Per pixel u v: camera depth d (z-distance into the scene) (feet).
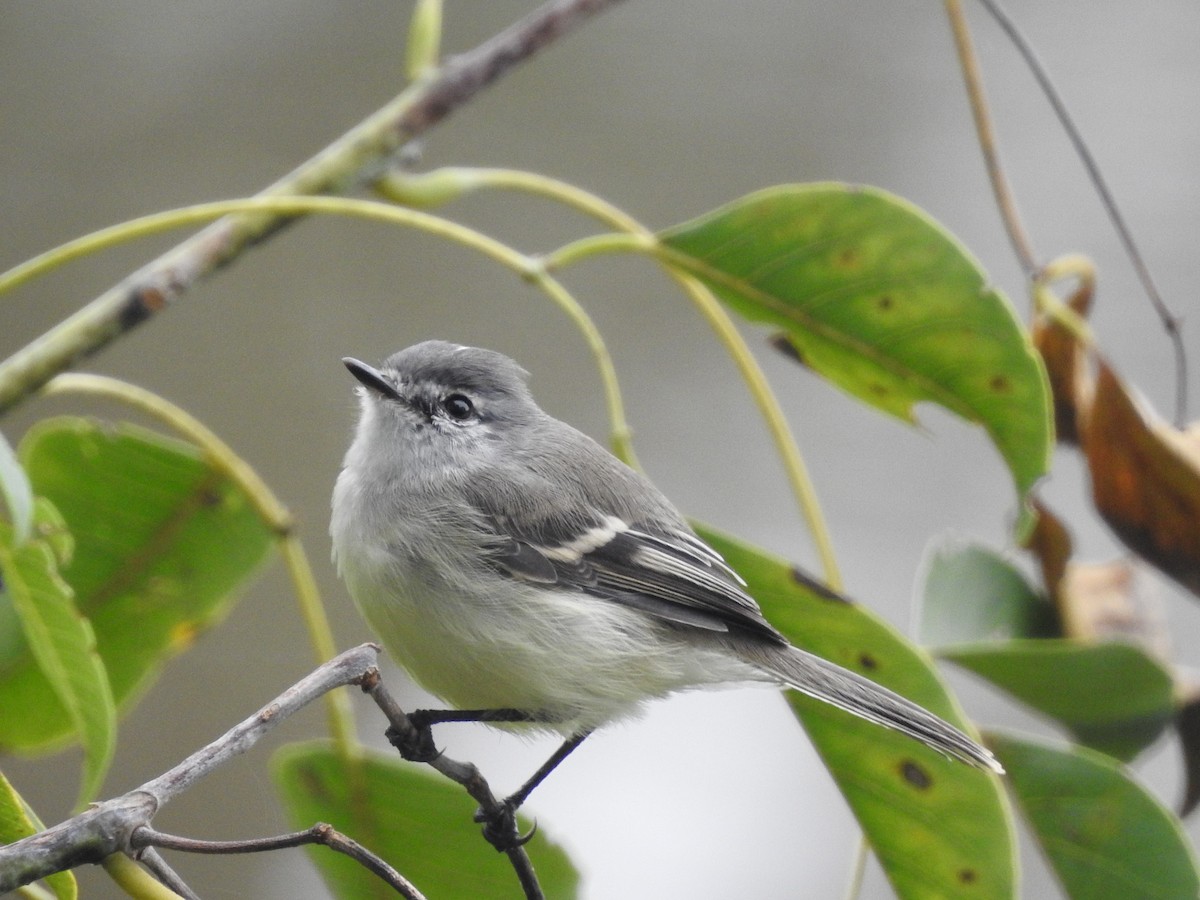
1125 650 9.91
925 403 9.90
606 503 9.97
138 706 10.32
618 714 9.95
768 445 10.61
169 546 9.91
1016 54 11.28
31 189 10.51
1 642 9.86
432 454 9.97
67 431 9.89
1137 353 10.60
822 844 10.33
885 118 11.09
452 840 9.87
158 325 10.49
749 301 9.89
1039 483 9.88
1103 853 9.88
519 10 10.61
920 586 9.97
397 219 9.82
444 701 9.96
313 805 9.86
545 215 10.65
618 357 10.61
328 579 10.42
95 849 9.62
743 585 9.87
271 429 10.48
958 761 9.84
